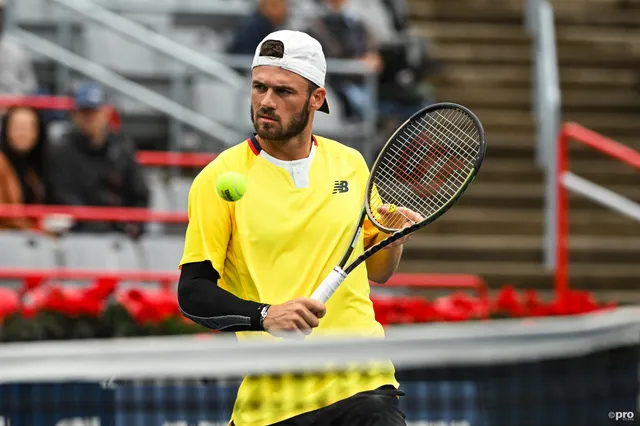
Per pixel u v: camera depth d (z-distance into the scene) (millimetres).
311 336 15539
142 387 19750
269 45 15930
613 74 58125
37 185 37594
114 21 45781
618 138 53625
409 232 16312
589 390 21047
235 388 20359
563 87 56938
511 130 53219
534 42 57000
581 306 32375
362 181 16922
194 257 15930
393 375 16531
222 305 15438
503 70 56250
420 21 58812
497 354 15953
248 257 16016
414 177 17812
